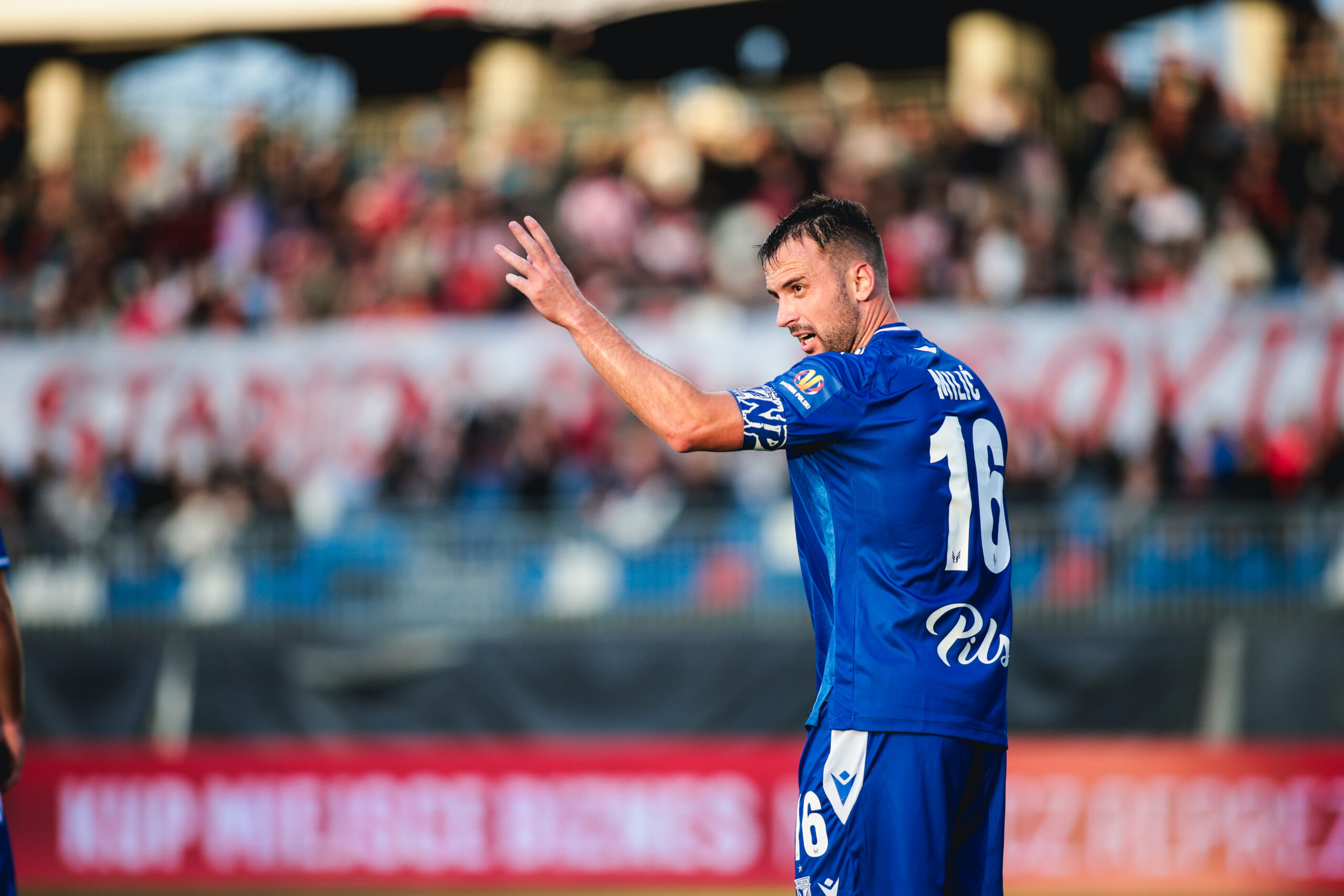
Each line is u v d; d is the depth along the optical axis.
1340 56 28.08
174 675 21.27
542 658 20.55
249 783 20.06
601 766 19.44
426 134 31.33
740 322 23.19
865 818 6.55
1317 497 20.59
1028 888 18.33
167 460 24.27
